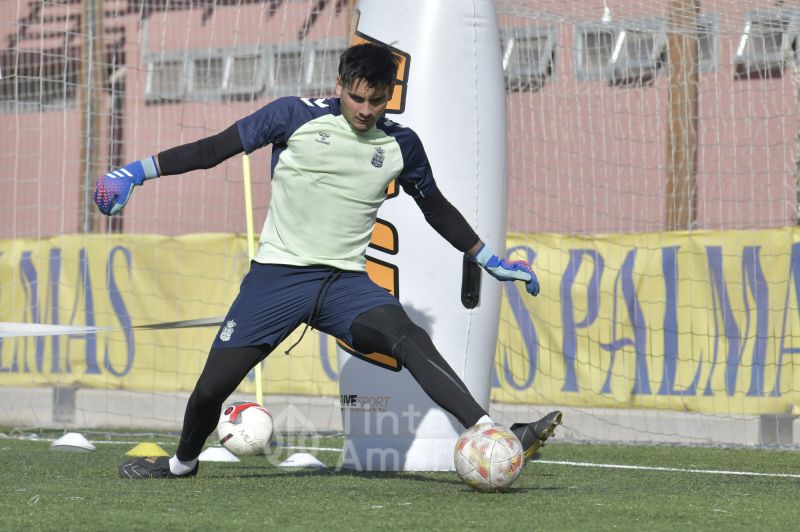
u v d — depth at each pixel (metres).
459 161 16.03
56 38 41.03
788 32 28.14
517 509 11.45
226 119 40.28
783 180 32.22
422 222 15.85
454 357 15.96
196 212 40.94
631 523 10.60
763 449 23.89
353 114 12.53
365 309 12.93
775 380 25.78
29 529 9.84
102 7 39.78
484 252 13.78
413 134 13.34
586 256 28.00
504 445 12.53
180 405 30.69
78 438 21.56
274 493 12.73
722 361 26.39
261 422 15.24
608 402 27.45
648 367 27.16
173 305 31.44
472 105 16.17
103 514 10.76
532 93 34.19
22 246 33.31
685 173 32.91
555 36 33.59
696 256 26.84
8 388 32.44
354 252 13.29
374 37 16.39
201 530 9.86
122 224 41.47
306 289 13.09
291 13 39.00
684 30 28.78
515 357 28.45
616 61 33.34
